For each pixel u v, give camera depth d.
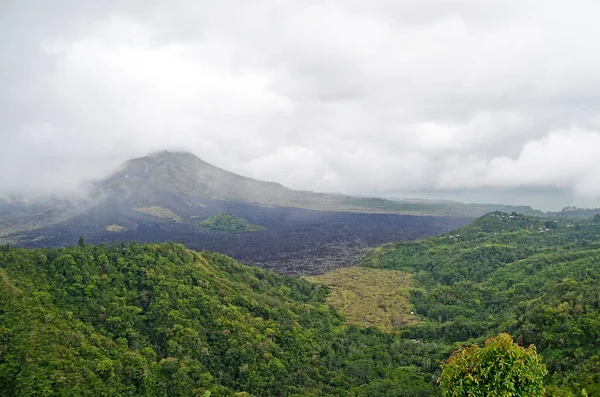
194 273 80.88
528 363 23.97
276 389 61.91
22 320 50.78
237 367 63.06
